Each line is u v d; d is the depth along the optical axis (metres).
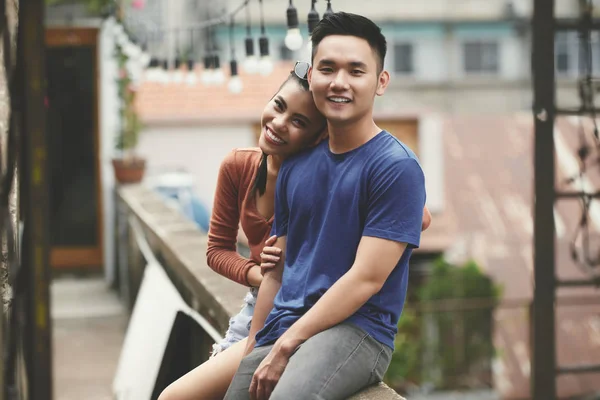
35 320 3.09
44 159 3.04
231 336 3.27
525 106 29.47
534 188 5.86
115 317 9.60
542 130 5.79
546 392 5.95
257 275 3.11
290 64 18.00
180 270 5.40
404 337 12.51
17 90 2.98
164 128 15.70
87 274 11.84
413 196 2.54
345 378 2.53
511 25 29.50
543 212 5.86
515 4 29.56
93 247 12.02
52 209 11.96
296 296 2.71
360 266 2.54
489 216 17.47
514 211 17.64
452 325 12.89
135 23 12.10
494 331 13.50
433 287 13.98
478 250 16.64
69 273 11.87
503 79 29.47
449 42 29.41
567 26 5.72
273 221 2.96
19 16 2.96
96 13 11.30
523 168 19.14
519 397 12.98
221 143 15.83
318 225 2.69
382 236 2.53
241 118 15.70
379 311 2.64
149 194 9.80
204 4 23.39
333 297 2.54
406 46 29.41
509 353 13.64
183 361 5.07
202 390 2.98
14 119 2.98
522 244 17.02
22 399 3.06
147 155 15.69
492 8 29.52
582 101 5.80
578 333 13.81
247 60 6.09
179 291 5.50
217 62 7.81
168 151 15.74
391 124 16.94
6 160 2.93
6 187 2.90
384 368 2.67
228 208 3.20
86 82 11.89
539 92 5.76
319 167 2.71
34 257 3.07
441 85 29.36
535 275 5.90
